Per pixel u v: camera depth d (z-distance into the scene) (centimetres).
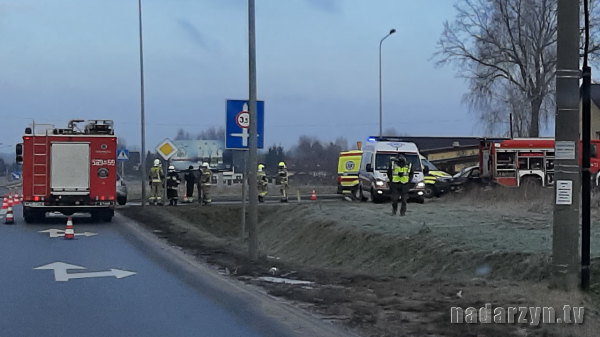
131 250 1602
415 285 1130
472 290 1040
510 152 3284
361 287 1120
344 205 2727
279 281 1191
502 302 922
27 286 1117
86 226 2228
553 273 962
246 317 881
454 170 4109
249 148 1432
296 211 2680
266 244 2433
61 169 2247
